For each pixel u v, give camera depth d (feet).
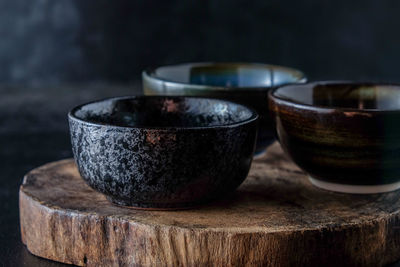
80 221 1.73
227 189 1.73
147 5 5.03
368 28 5.12
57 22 5.04
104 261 1.73
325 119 1.77
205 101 1.94
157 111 1.96
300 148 1.86
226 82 2.40
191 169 1.65
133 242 1.68
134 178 1.66
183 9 5.04
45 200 1.81
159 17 5.07
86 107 1.84
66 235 1.75
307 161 1.86
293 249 1.65
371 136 1.75
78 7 5.02
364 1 5.06
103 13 5.04
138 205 1.74
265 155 2.22
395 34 5.13
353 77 5.21
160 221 1.68
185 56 5.15
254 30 5.10
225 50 5.14
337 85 2.07
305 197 1.86
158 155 1.63
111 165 1.67
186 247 1.65
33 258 1.83
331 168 1.83
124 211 1.74
